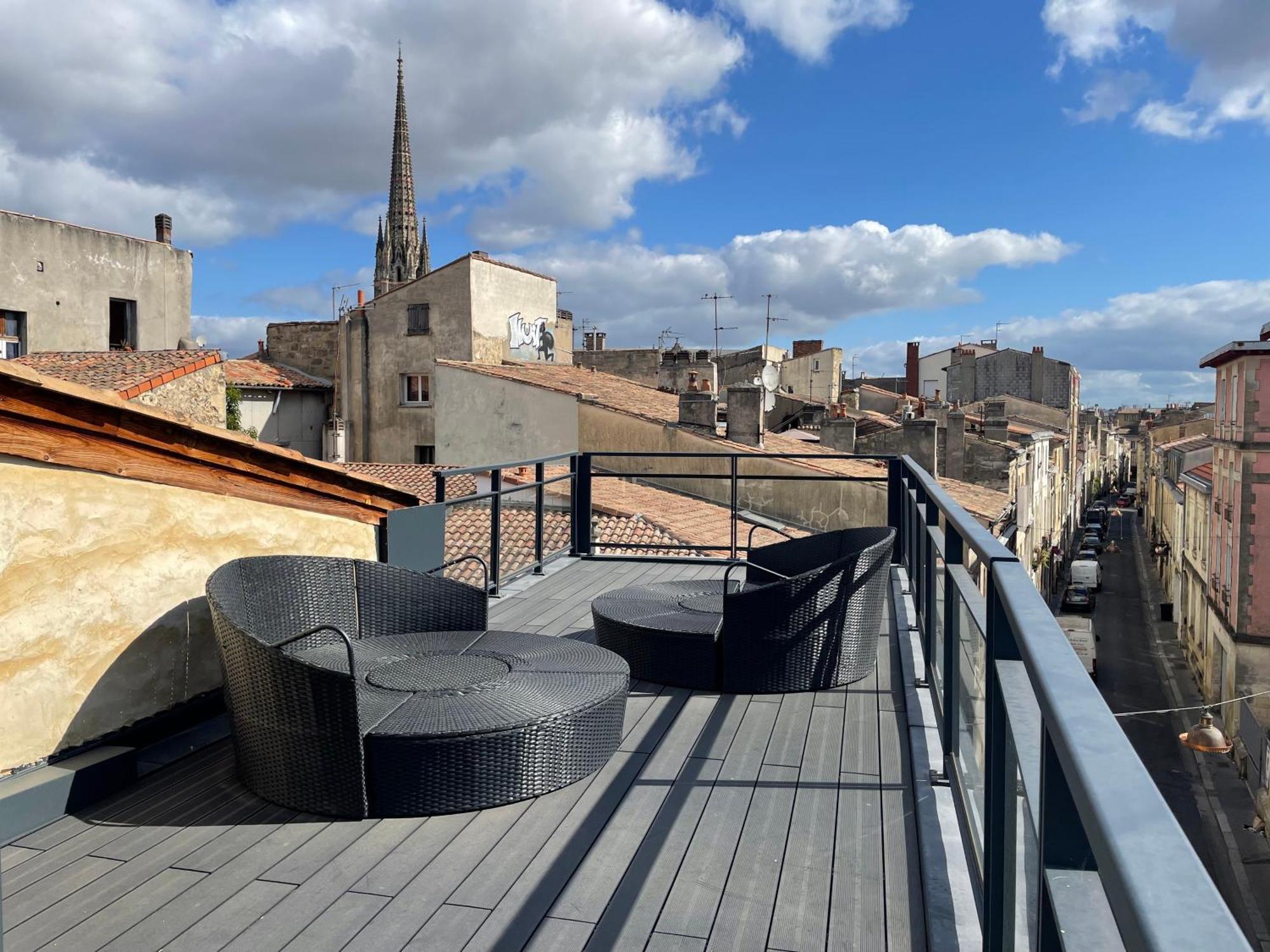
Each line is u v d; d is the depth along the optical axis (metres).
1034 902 1.59
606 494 16.34
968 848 2.81
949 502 3.36
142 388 18.94
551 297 35.91
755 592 4.38
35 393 3.21
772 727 3.99
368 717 3.24
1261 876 15.94
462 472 5.91
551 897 2.62
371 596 4.33
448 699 3.44
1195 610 30.05
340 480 4.78
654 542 13.30
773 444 25.52
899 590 6.49
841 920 2.49
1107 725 1.03
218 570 3.69
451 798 3.15
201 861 2.84
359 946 2.38
